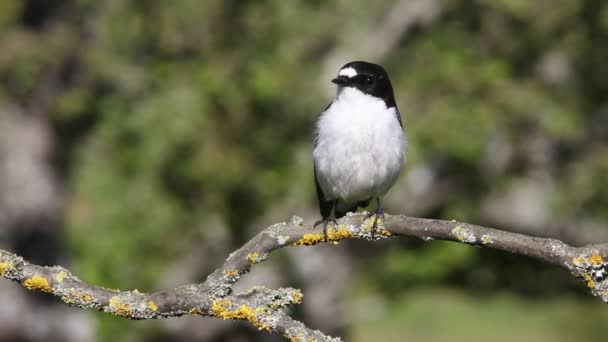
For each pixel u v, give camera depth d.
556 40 14.38
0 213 14.21
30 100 14.10
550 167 15.30
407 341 22.80
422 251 16.55
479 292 18.97
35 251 14.40
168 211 14.66
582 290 19.30
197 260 15.21
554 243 5.52
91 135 14.70
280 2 14.02
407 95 14.43
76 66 13.82
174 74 13.96
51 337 14.29
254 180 14.38
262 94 13.62
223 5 13.88
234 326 15.64
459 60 14.19
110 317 15.03
